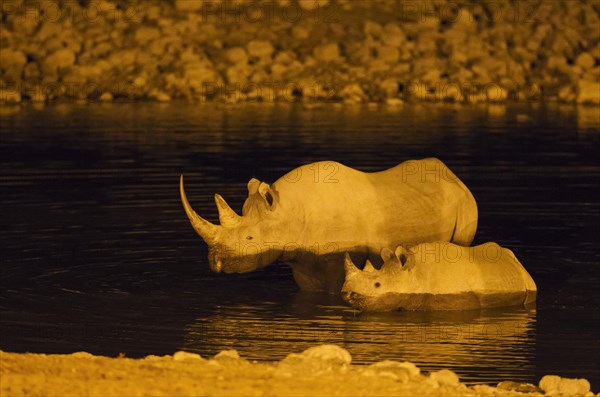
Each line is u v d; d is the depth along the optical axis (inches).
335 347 602.9
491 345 771.4
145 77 2331.4
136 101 2230.6
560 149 1599.4
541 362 735.7
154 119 1920.5
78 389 517.3
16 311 845.2
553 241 1066.7
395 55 2427.4
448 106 2180.1
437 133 1743.4
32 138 1681.8
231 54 2397.9
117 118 1934.1
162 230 1101.1
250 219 868.0
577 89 2287.2
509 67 2422.5
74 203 1222.3
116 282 927.0
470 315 844.6
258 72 2345.0
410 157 1499.8
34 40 2437.3
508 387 634.2
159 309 853.2
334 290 902.4
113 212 1177.4
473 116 2000.5
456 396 540.4
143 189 1293.1
